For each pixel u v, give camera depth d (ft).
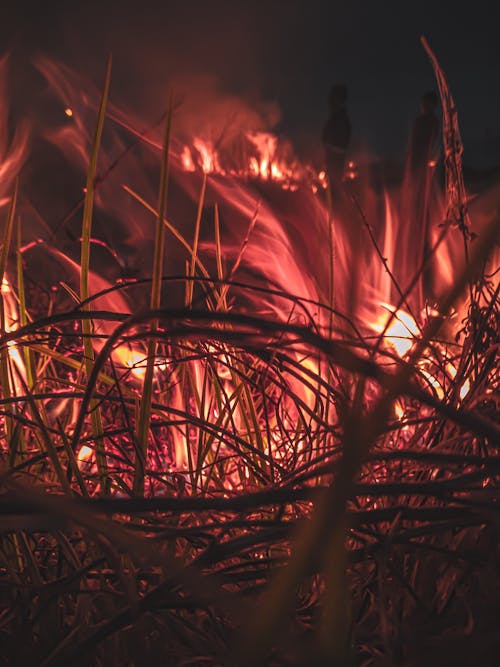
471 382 3.91
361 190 4.27
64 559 3.70
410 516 2.80
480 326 3.91
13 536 3.69
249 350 3.79
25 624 3.09
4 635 3.21
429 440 3.79
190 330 2.23
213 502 2.45
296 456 4.20
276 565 3.51
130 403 4.39
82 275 3.84
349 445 1.83
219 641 2.97
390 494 2.53
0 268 4.17
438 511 2.82
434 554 3.15
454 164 4.36
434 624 2.86
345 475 1.83
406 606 3.13
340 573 2.13
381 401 1.86
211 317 2.21
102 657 3.06
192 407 5.84
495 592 2.79
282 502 2.48
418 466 3.56
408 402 4.39
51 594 3.12
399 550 3.25
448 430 3.66
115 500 2.46
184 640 2.89
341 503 1.84
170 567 2.05
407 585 2.92
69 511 2.06
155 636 3.30
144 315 2.34
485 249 1.76
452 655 2.38
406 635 2.67
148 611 2.80
